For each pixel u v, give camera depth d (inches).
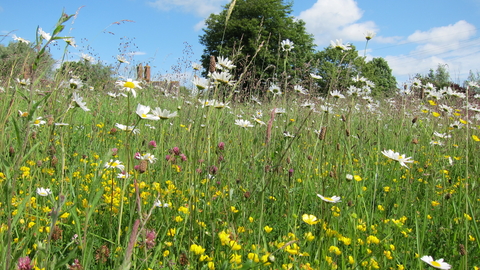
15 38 124.6
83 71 247.8
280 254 83.7
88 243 79.4
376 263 86.7
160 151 151.3
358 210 118.2
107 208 99.2
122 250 77.7
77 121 220.1
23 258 58.2
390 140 225.6
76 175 118.3
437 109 260.2
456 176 176.1
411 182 145.8
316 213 110.7
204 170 112.9
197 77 108.5
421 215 128.3
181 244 86.8
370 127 242.5
